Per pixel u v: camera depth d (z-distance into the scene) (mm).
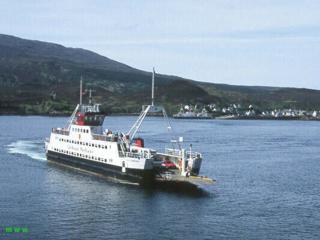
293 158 163000
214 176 121438
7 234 71062
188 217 81375
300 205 91625
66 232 72625
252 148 195375
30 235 70875
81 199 91812
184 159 99938
